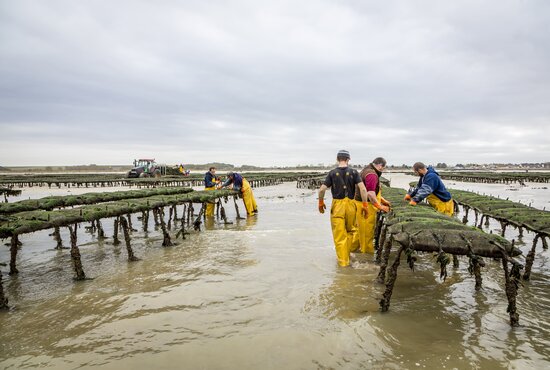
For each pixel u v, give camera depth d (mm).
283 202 21547
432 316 4582
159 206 9680
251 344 3920
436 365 3465
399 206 8055
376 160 7863
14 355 3857
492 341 3928
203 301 5246
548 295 5316
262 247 8812
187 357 3697
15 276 6977
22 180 44781
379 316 4582
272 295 5445
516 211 7488
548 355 3635
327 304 5059
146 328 4402
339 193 7062
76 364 3629
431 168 8086
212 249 8773
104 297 5562
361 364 3518
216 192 13625
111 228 12922
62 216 6961
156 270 7027
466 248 4383
